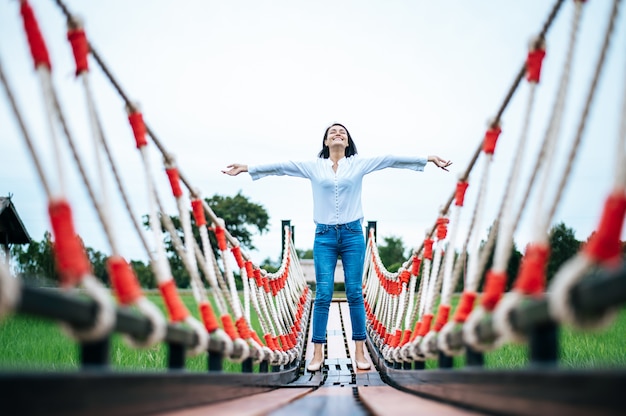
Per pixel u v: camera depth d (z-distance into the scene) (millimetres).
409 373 4297
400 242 51812
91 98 2252
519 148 2260
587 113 1745
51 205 1784
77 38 2246
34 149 1760
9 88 1713
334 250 6258
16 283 1339
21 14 1842
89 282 1745
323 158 6391
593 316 1473
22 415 1383
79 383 1593
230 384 3516
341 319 10469
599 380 1338
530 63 2229
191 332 2729
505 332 1966
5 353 6258
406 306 5930
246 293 4844
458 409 2549
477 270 2717
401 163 5949
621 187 1435
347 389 5625
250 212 37688
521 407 1774
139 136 2809
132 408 1926
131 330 2020
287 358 6234
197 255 3467
